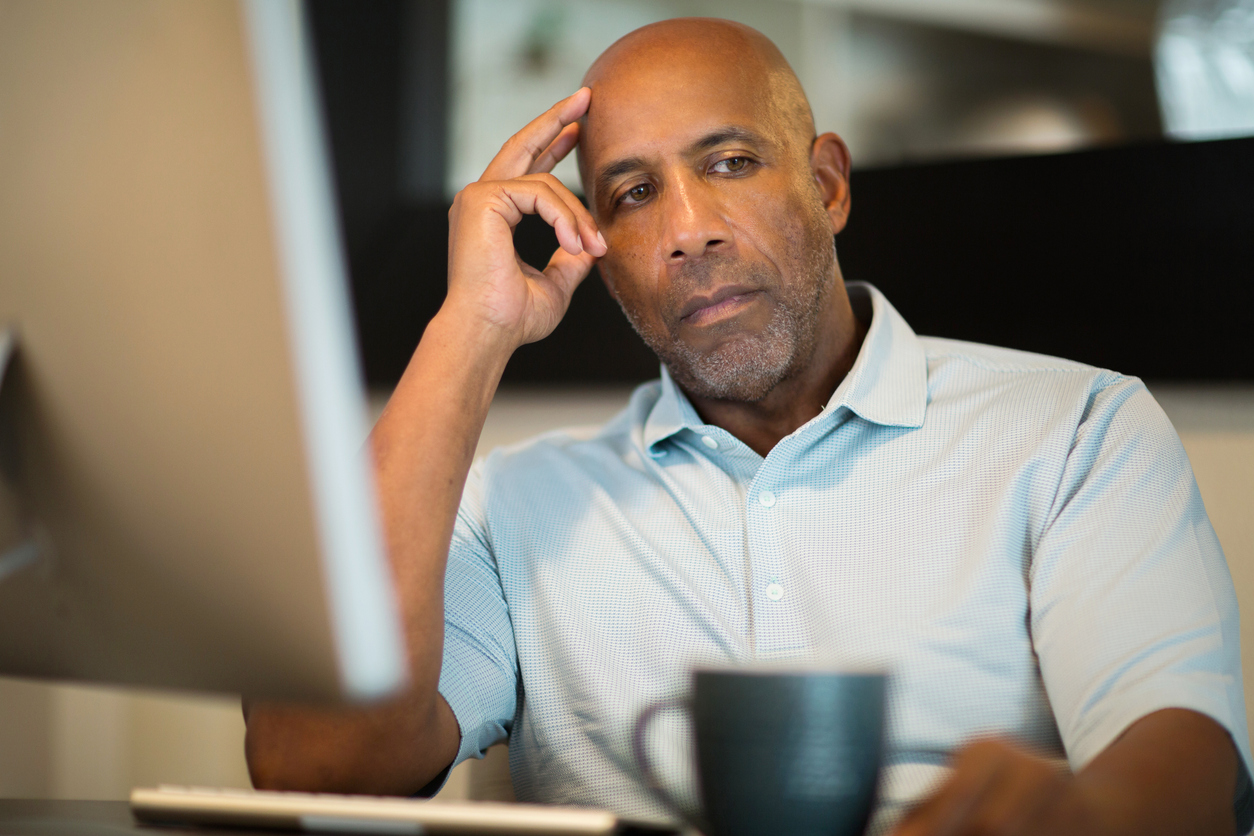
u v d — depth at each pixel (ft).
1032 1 4.60
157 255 1.37
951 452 3.18
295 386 1.25
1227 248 4.19
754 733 1.48
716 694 1.51
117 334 1.43
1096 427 3.03
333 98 5.71
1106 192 4.43
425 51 5.65
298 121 1.27
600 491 3.63
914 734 2.81
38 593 1.67
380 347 5.66
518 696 3.50
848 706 1.48
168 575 1.46
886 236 4.81
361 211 5.69
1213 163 4.25
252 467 1.31
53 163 1.47
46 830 1.71
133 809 1.76
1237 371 4.11
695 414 3.59
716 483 3.45
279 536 1.30
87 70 1.42
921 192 4.76
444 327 3.00
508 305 3.08
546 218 3.34
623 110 3.49
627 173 3.51
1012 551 2.96
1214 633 2.40
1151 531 2.69
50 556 1.62
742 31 3.68
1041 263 4.52
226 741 6.47
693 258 3.34
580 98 3.63
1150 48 4.39
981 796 1.48
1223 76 4.27
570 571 3.45
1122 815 1.63
